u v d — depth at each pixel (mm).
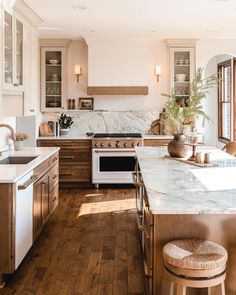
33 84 5133
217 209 2219
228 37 6898
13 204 3090
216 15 5215
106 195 6441
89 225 4832
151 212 2287
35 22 5160
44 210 4305
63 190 6836
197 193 2605
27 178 3523
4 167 3598
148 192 2639
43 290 3113
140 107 7480
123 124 7516
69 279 3312
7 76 4137
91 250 3988
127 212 5414
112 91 7102
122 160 6879
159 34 6609
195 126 7156
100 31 6340
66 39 7023
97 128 7520
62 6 4676
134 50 7078
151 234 2408
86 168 6980
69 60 7367
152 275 2406
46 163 4395
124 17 5328
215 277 2080
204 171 3471
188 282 2066
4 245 3096
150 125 7500
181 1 4496
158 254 2396
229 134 7816
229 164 3836
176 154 4270
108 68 7090
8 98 4340
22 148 4949
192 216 2385
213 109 8211
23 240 3385
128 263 3650
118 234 4492
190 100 4199
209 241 2340
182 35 6703
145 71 7102
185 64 7168
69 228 4711
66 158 6961
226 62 7734
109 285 3201
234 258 2400
